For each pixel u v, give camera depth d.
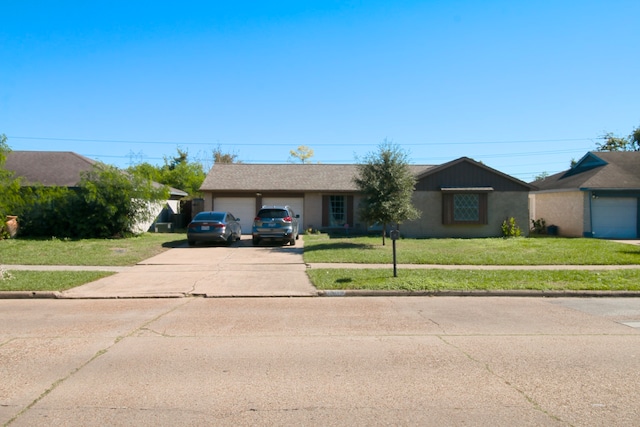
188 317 8.23
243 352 6.04
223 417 4.08
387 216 18.05
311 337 6.82
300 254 16.86
